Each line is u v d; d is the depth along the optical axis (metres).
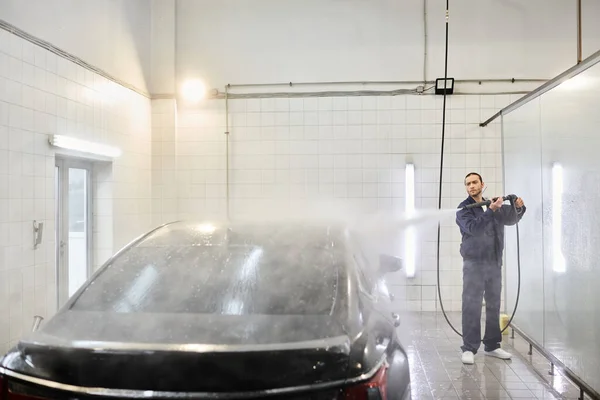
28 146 3.76
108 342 1.62
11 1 3.57
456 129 5.66
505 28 5.62
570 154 3.28
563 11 5.55
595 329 2.91
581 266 3.11
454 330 4.39
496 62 5.64
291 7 5.80
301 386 1.52
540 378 3.59
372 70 5.73
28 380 1.57
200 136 5.86
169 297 2.02
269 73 5.80
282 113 5.79
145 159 5.74
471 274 3.97
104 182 5.04
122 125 5.21
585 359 3.05
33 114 3.82
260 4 5.82
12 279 3.58
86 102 4.54
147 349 1.53
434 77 5.69
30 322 3.76
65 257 4.59
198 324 1.80
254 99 5.82
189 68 5.87
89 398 1.52
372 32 5.73
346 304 1.94
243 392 1.50
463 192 5.66
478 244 3.94
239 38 5.83
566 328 3.35
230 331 1.74
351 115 5.74
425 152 5.70
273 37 5.80
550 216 3.65
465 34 5.66
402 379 1.87
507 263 4.82
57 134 4.11
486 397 3.25
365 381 1.56
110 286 2.13
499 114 5.06
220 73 5.84
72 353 1.56
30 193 3.78
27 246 3.74
